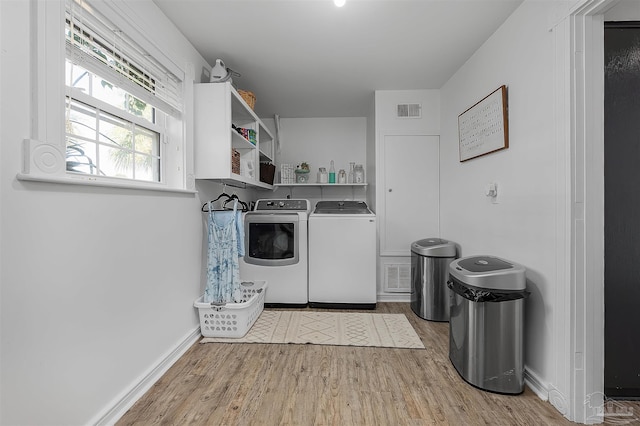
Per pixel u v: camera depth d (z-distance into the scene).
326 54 2.23
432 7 1.69
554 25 1.37
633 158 1.44
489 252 2.00
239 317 2.05
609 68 1.44
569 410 1.30
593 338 1.30
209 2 1.63
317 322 2.35
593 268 1.30
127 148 1.54
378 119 2.97
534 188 1.54
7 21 0.88
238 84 2.78
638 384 1.46
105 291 1.25
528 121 1.58
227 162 2.04
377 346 1.95
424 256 2.43
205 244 2.22
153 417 1.30
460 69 2.46
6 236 0.88
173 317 1.79
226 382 1.56
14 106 0.90
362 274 2.67
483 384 1.48
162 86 1.76
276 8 1.69
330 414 1.32
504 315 1.45
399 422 1.27
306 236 2.74
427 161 2.96
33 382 0.95
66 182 1.05
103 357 1.24
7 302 0.88
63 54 1.05
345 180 3.50
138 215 1.47
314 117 3.76
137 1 1.47
